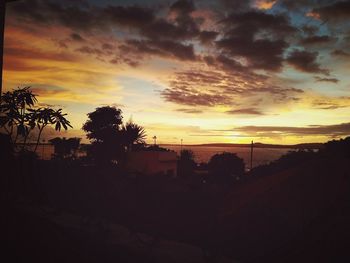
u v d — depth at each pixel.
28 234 6.26
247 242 8.36
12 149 9.49
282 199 10.93
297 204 10.27
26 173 11.27
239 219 10.09
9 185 9.80
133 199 14.29
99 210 12.16
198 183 18.09
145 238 8.21
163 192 15.18
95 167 23.23
